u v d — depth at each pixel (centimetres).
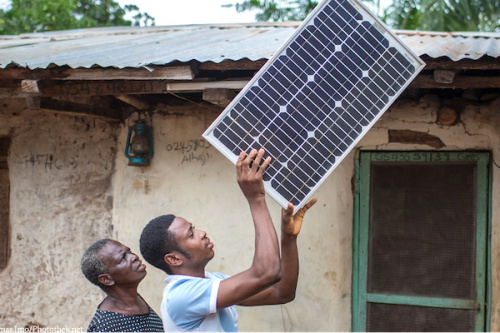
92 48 465
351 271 421
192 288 213
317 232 416
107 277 246
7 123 488
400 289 415
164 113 450
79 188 475
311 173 220
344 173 417
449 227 407
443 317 408
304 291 418
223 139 221
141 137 441
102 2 1138
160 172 450
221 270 434
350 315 421
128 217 457
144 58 365
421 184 412
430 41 455
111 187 468
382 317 418
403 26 891
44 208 481
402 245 415
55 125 480
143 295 450
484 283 400
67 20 1004
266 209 211
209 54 365
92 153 472
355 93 229
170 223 229
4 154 493
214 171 439
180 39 508
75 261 472
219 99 352
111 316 245
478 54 330
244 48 401
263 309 427
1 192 495
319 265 416
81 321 469
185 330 216
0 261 493
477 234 402
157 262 229
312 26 237
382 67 234
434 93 405
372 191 420
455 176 406
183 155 445
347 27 238
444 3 796
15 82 384
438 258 409
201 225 439
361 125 227
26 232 485
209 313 212
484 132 396
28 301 482
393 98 231
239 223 432
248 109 223
